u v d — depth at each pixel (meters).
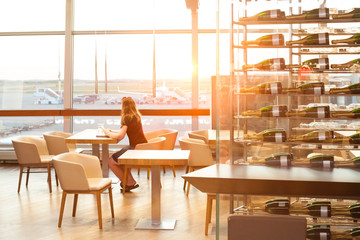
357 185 2.56
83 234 4.66
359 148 3.19
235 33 3.26
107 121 9.54
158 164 4.72
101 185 4.92
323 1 3.29
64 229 4.84
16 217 5.30
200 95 9.38
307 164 3.14
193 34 9.25
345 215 2.94
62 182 4.87
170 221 5.11
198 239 4.51
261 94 3.27
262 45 3.29
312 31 3.33
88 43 9.52
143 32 9.44
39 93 9.59
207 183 2.74
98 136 6.61
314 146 3.27
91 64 9.53
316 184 2.60
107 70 9.52
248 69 3.29
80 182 4.81
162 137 6.56
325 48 3.34
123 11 9.46
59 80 9.56
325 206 2.95
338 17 3.21
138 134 6.54
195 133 7.39
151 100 9.54
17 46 9.57
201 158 5.95
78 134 6.93
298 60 3.37
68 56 9.41
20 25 9.52
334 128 3.26
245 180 2.65
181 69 9.46
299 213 3.00
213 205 5.77
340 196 2.71
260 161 3.26
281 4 3.29
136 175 7.94
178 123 9.52
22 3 9.49
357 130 3.19
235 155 3.27
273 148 3.29
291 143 3.21
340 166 3.09
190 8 8.63
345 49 3.33
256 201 3.05
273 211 3.00
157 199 5.00
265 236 2.41
